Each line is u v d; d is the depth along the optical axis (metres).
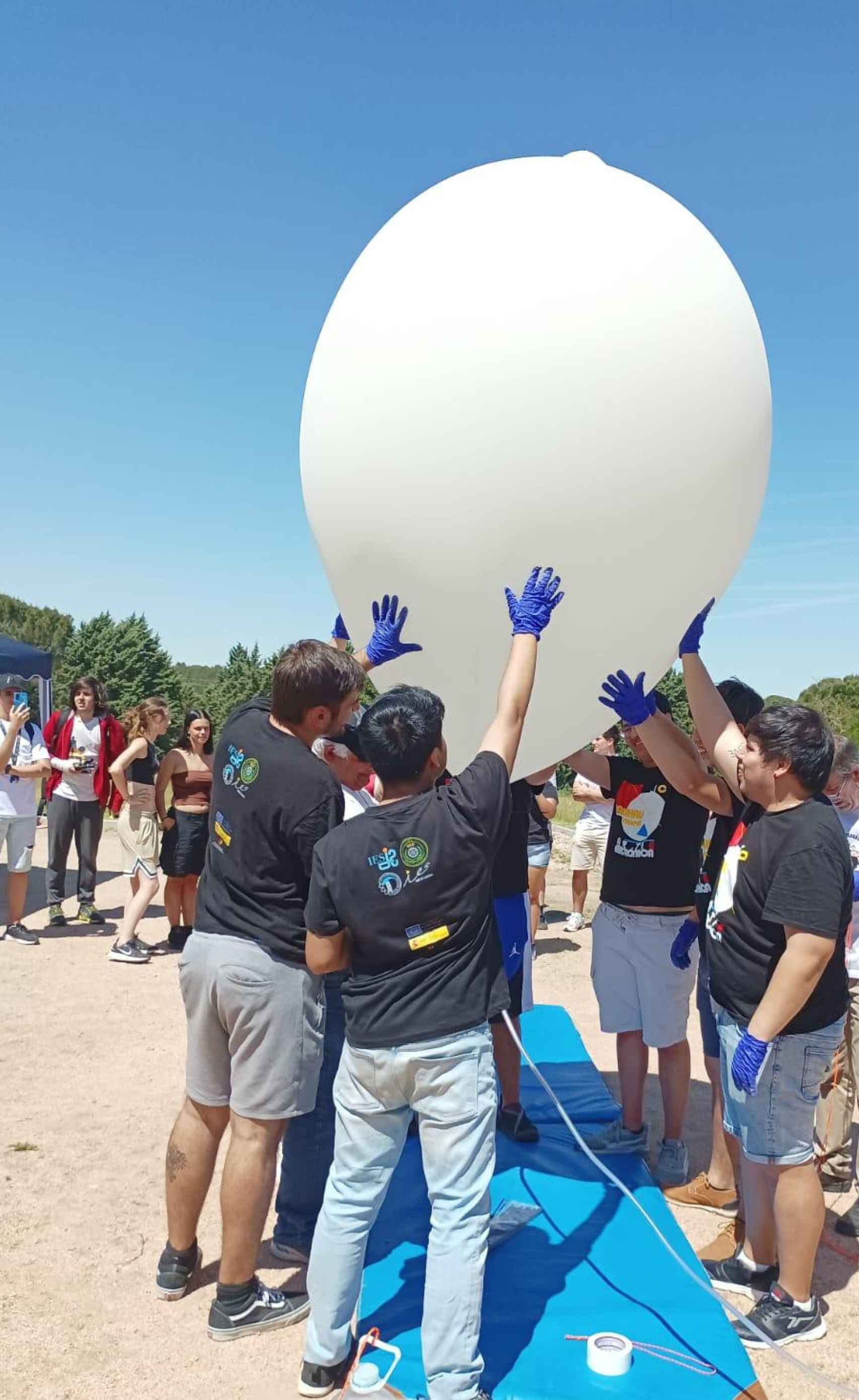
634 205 2.55
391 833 2.14
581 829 7.69
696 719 2.96
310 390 2.85
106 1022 5.15
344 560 2.84
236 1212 2.53
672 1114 3.50
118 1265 2.94
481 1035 2.17
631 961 3.46
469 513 2.43
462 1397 2.10
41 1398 2.33
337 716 2.57
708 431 2.46
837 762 3.42
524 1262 2.78
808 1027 2.48
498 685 2.71
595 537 2.43
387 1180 2.32
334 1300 2.29
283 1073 2.48
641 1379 2.28
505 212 2.47
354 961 2.24
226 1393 2.36
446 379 2.37
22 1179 3.46
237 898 2.51
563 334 2.31
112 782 7.36
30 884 8.82
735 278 2.74
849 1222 3.22
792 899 2.38
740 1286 2.81
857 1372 2.49
